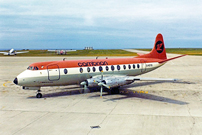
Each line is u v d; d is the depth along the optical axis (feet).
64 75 71.77
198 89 83.10
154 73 132.67
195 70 145.07
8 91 84.17
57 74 70.59
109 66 80.33
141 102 64.59
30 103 65.26
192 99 67.41
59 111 56.49
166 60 93.40
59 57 287.89
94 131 42.75
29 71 68.39
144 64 89.56
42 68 69.26
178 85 92.53
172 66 173.27
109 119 49.55
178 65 180.24
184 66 171.94
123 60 85.61
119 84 70.38
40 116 52.65
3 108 60.18
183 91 79.97
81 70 74.59
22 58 281.54
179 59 247.29
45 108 59.52
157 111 55.01
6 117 52.29
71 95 75.72
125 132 42.01
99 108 58.70
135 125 45.55
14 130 44.06
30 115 53.57
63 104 63.52
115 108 58.39
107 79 69.51
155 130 42.78
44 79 68.95
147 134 40.98
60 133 42.09
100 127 44.75
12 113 55.42
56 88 89.66
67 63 73.87
